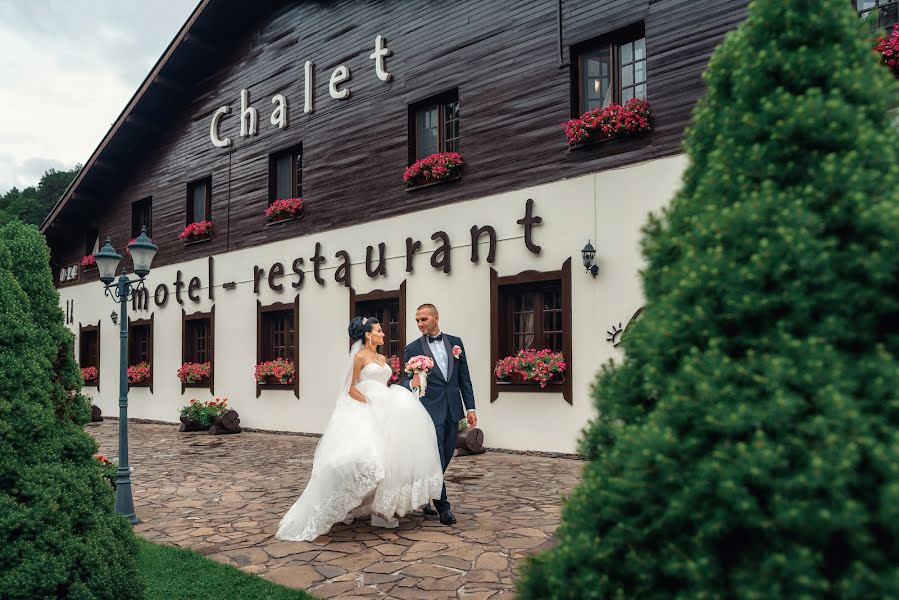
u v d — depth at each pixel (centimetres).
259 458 992
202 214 1670
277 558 463
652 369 182
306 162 1362
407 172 1134
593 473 192
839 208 162
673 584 166
